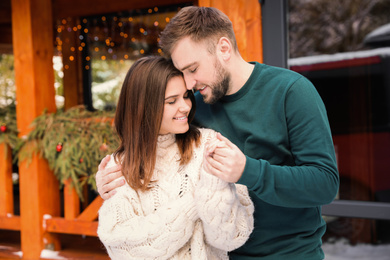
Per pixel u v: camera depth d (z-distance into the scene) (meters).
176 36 1.38
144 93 1.40
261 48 2.83
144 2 4.82
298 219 1.45
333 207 2.85
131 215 1.38
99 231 1.38
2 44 6.62
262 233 1.48
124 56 5.51
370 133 3.75
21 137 3.76
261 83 1.46
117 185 1.45
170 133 1.49
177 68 1.41
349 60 3.83
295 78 1.40
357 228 3.82
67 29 5.38
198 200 1.28
